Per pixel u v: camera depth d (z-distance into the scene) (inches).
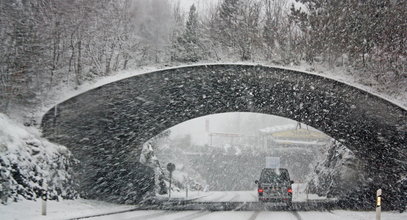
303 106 1126.4
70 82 930.1
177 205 1014.4
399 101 908.0
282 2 1018.1
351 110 1014.4
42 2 869.8
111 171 1193.4
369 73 951.6
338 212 836.6
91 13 873.5
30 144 776.3
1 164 641.6
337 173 1469.0
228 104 1191.6
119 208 846.5
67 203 780.6
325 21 979.3
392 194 1082.7
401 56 932.0
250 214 732.0
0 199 601.6
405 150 1048.2
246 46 984.3
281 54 986.1
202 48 968.9
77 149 1027.3
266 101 1151.6
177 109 1175.0
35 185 713.0
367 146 1158.3
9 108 889.5
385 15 935.0
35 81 897.5
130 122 1140.5
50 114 904.3
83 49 914.1
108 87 923.4
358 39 954.7
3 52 860.6
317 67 976.3
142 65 957.2
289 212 797.9
